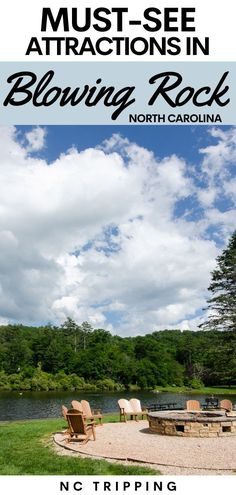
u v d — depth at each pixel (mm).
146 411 18734
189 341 100688
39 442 12203
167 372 87938
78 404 16328
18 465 9344
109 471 8844
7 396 58969
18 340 105062
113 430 15094
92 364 88062
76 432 12352
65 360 92688
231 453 10602
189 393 69062
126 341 108750
